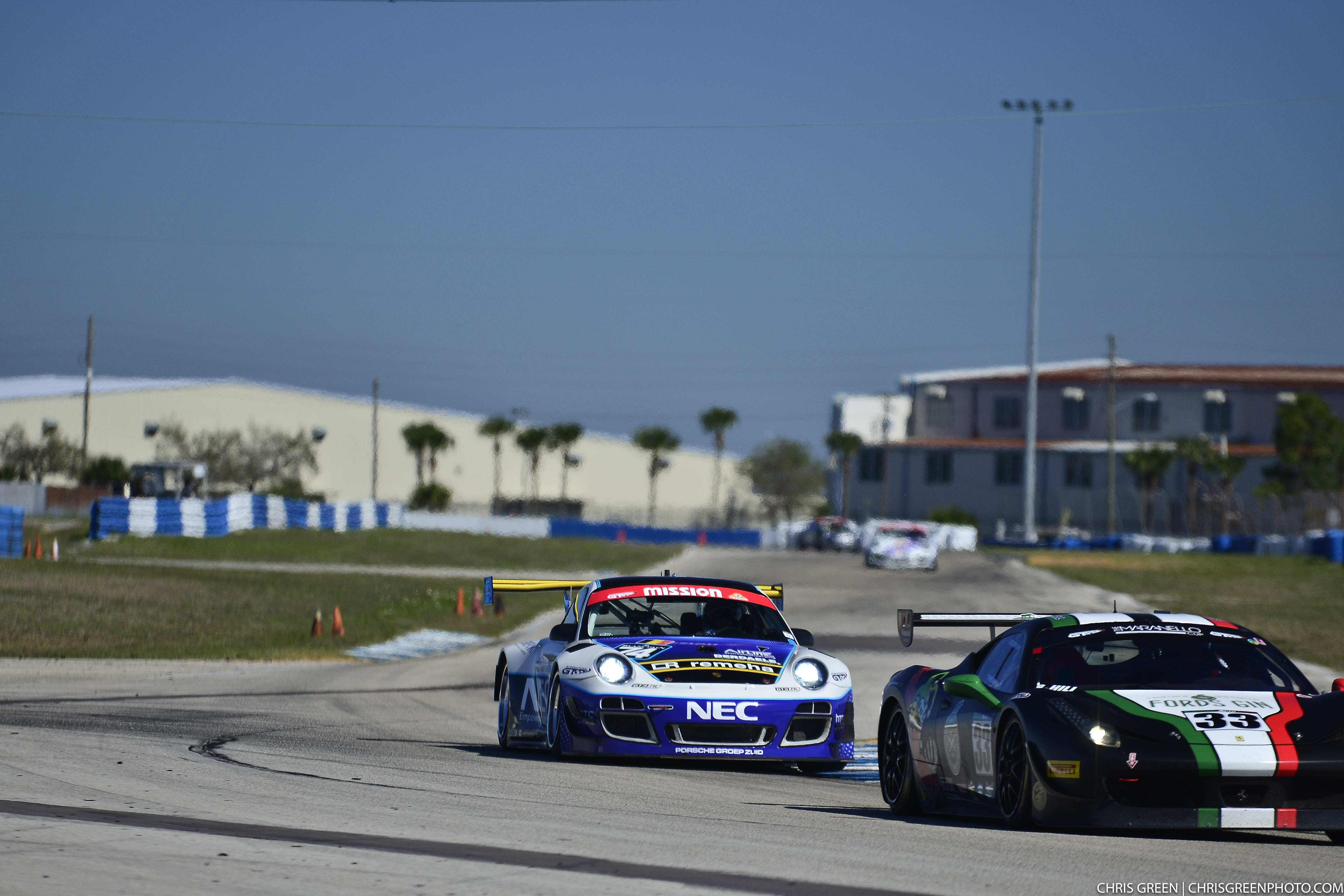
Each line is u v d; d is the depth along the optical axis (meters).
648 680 39.69
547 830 27.92
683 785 36.81
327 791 32.62
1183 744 26.44
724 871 23.86
